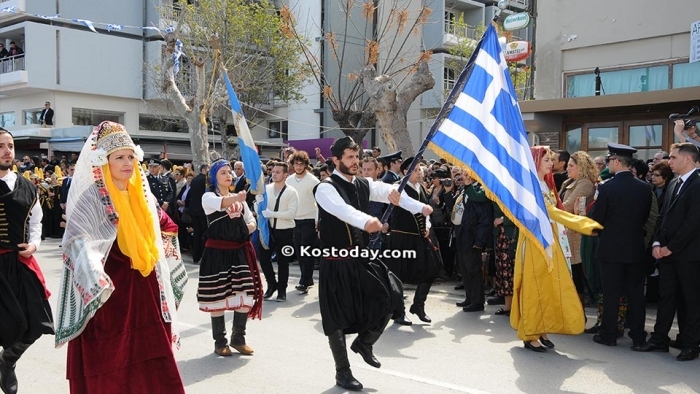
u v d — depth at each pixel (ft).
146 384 12.84
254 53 84.02
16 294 15.52
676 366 18.65
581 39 43.86
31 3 87.86
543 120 41.42
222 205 18.70
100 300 12.00
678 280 19.54
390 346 20.77
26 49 86.94
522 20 44.29
